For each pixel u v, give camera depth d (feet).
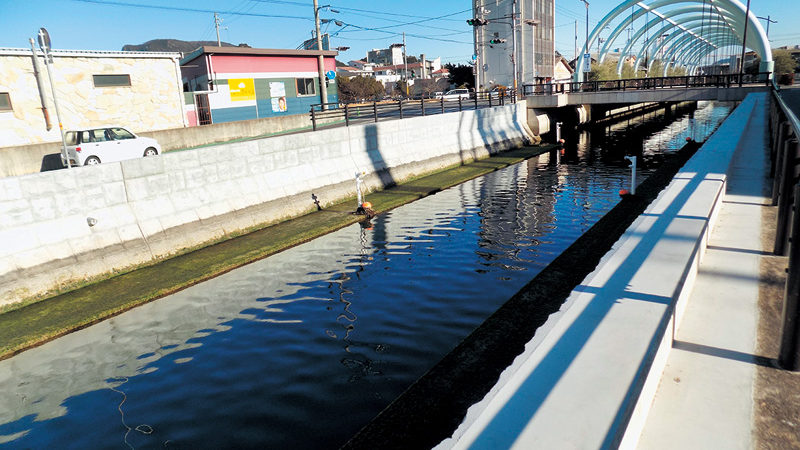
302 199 65.82
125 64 88.63
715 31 351.67
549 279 36.88
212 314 36.29
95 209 45.70
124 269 45.88
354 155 78.07
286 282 41.86
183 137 86.79
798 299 9.34
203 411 24.12
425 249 48.96
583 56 176.24
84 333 34.40
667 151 117.08
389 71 449.89
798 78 323.98
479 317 33.17
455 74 261.65
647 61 306.76
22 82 77.15
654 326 9.64
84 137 61.72
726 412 8.64
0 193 39.68
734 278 14.47
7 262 39.34
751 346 10.78
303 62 127.24
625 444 6.92
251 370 27.81
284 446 20.84
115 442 22.26
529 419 7.04
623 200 67.00
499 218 60.13
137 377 28.09
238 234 56.39
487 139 116.98
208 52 109.09
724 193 24.64
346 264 45.57
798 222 9.10
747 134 47.62
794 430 8.08
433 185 81.92
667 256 13.69
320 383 25.80
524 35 224.33
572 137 159.53
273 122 103.09
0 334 34.40
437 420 19.72
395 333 31.30
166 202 51.34
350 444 19.12
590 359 8.55
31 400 26.50
